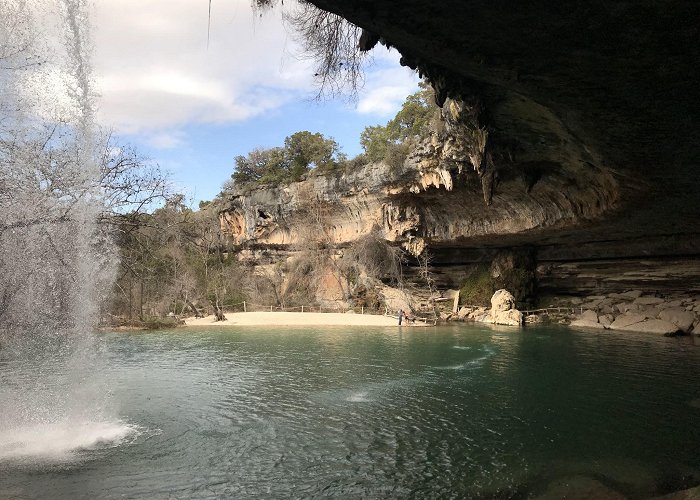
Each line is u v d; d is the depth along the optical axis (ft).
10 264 29.35
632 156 42.70
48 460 32.01
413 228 131.23
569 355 72.59
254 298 170.30
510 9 20.52
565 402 47.32
